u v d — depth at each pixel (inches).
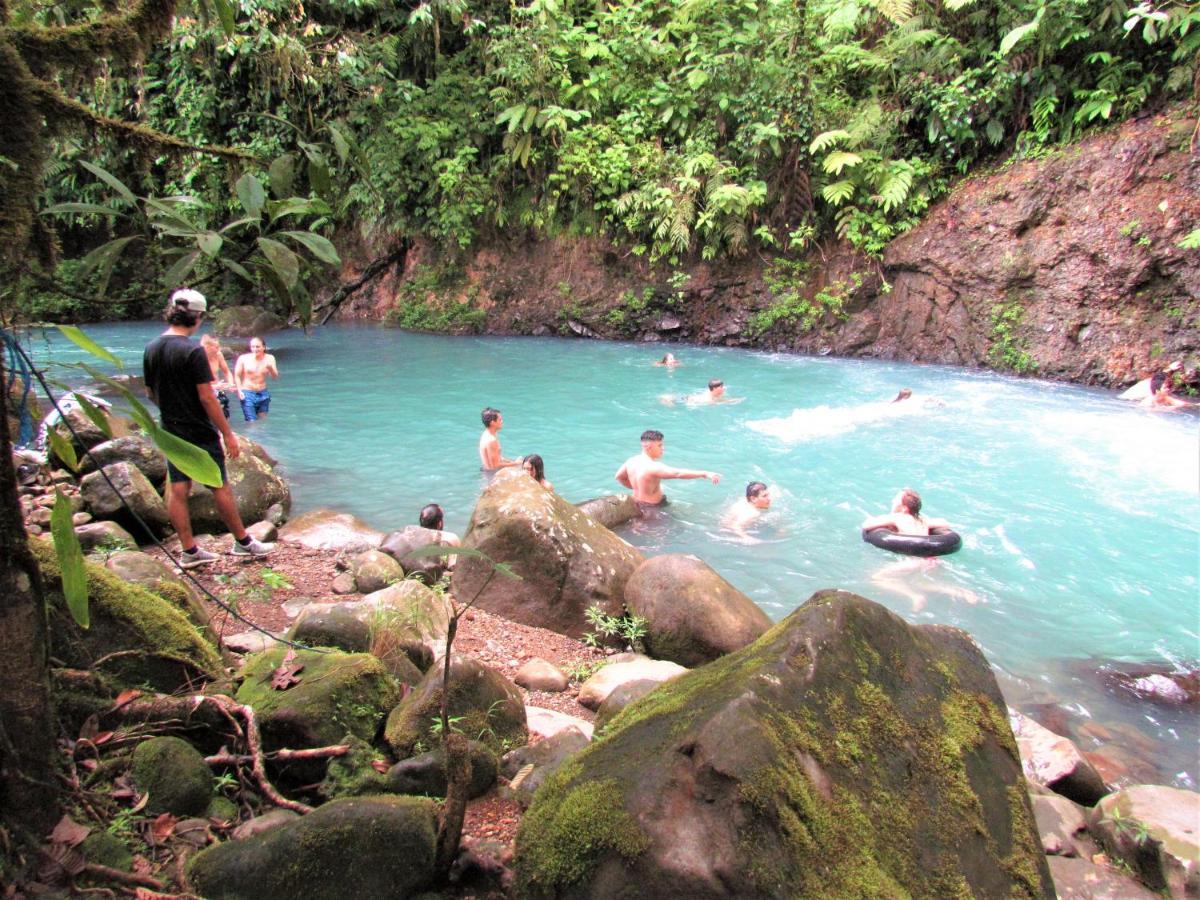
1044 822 139.3
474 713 134.1
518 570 226.5
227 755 113.0
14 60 74.3
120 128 83.9
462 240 786.2
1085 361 546.9
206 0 86.7
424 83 831.1
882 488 354.6
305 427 448.5
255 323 791.7
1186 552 287.0
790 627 102.8
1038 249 568.4
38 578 86.7
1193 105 522.9
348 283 885.2
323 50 733.9
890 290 649.6
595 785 86.7
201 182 499.5
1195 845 126.4
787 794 81.7
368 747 120.9
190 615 155.3
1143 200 525.7
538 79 734.5
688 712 91.6
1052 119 590.6
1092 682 207.5
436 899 92.9
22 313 78.4
